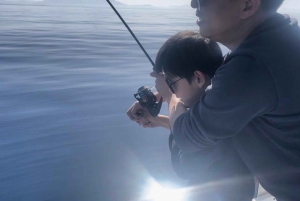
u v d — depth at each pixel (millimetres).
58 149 3434
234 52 1117
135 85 6105
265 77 1054
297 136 1116
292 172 1170
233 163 1313
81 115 4410
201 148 1245
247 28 1139
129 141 3584
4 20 17125
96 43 11219
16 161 3199
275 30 1099
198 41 1275
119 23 14766
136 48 10406
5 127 4008
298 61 1086
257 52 1067
